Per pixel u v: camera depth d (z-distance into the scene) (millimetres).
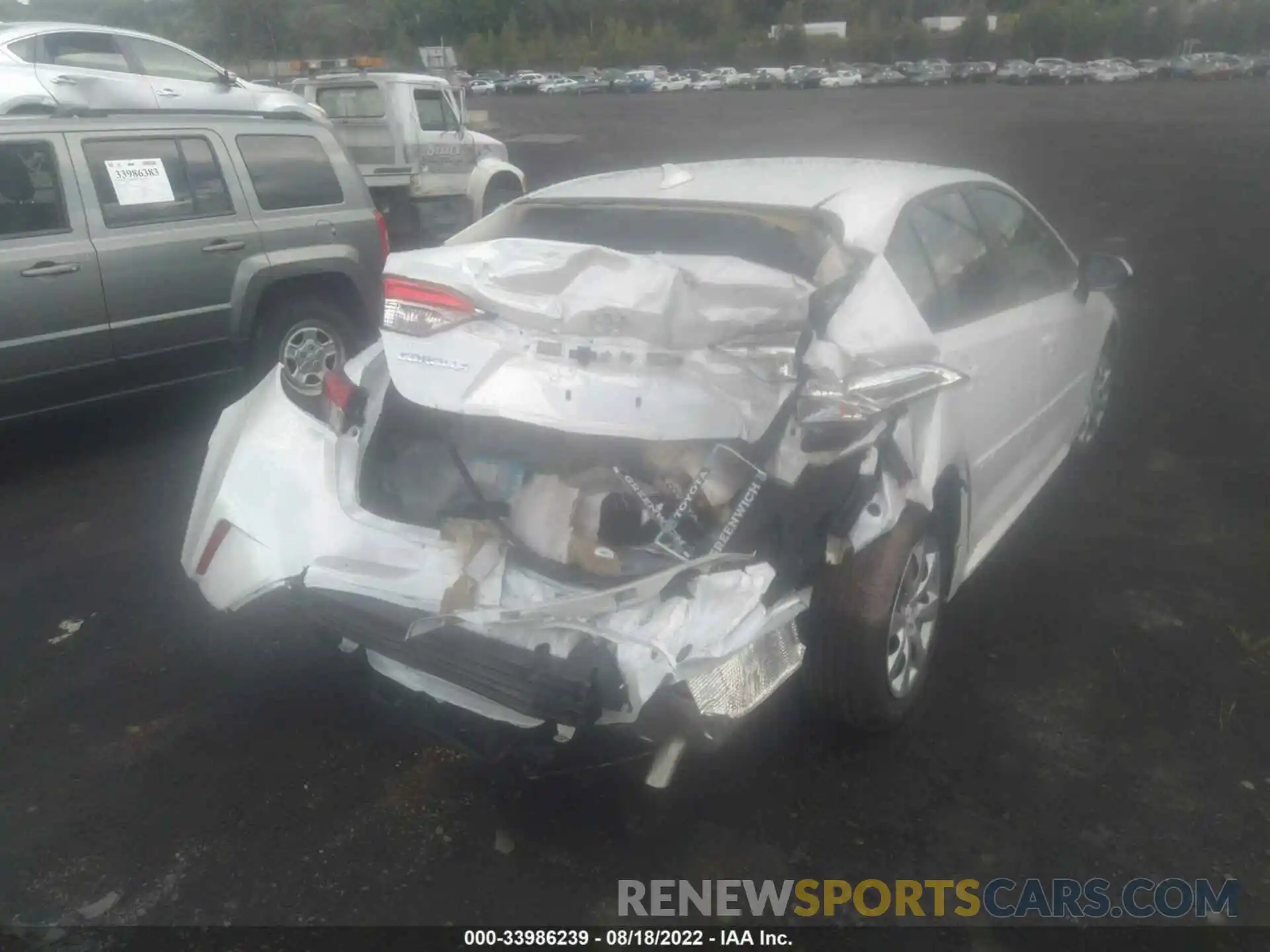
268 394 3514
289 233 6223
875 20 92188
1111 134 26891
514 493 3107
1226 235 12672
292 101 12570
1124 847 2885
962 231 3951
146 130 5680
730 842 2930
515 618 2686
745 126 32594
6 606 4180
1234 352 7594
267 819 3027
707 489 2889
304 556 3059
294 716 3500
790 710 3473
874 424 2887
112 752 3314
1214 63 57406
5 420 5289
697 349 2717
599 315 2686
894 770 3193
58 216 5297
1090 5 83750
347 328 6695
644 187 3926
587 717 2539
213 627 4027
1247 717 3412
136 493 5320
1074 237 12758
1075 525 4809
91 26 11539
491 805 3084
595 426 2719
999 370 3816
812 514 2867
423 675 2920
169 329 5730
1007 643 3852
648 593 2633
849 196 3570
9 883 2793
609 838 2951
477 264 2883
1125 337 8070
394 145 11789
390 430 3385
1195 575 4328
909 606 3307
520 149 26422
